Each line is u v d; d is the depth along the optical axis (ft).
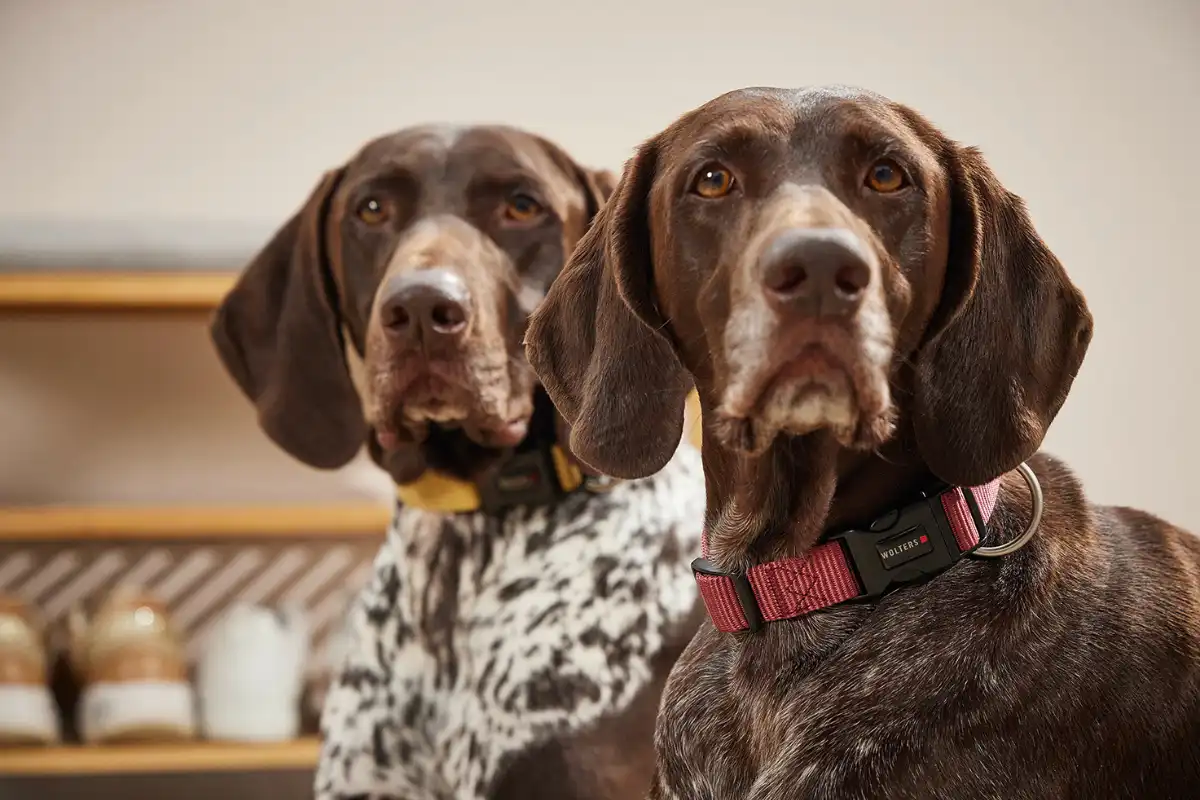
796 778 5.19
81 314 14.06
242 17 15.46
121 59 15.31
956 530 5.35
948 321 5.45
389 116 15.43
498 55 15.55
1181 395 15.30
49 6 15.31
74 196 14.99
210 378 14.47
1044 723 5.03
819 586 5.47
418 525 8.27
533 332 6.22
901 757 5.05
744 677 5.65
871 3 15.72
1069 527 5.59
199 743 12.50
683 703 5.90
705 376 5.62
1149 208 15.53
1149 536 5.88
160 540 14.43
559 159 8.71
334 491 14.42
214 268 14.23
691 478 8.32
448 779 7.88
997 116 15.65
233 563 14.52
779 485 5.55
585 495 8.04
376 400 7.91
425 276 7.66
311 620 14.44
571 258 6.20
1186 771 5.22
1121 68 15.69
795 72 15.66
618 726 7.54
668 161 5.75
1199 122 15.60
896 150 5.32
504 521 8.06
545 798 7.49
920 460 5.56
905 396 5.50
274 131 15.30
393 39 15.52
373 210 8.42
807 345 4.94
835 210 5.06
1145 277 15.43
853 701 5.24
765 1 15.67
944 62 15.69
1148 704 5.18
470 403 7.74
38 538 13.60
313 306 9.04
